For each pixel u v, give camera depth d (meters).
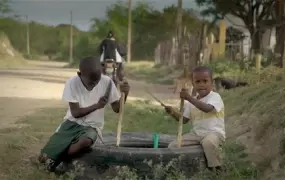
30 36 73.81
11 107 11.23
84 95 5.66
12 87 16.22
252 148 6.48
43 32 75.25
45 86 17.09
